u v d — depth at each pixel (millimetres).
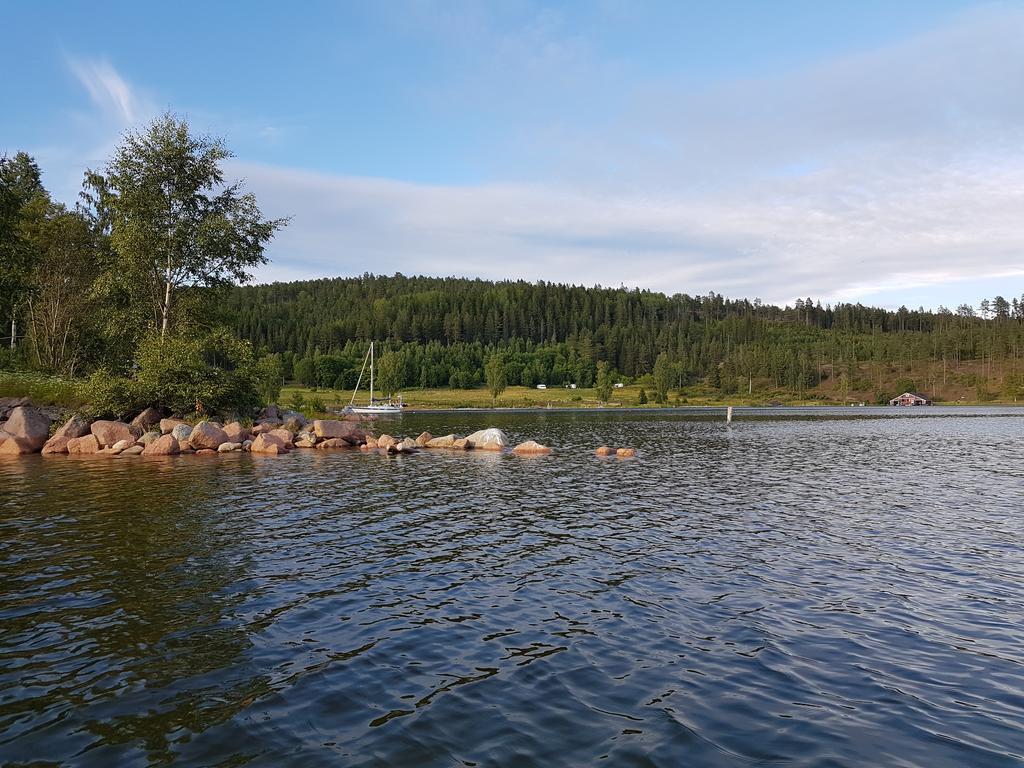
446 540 16844
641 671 8953
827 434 64062
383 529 18062
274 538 16594
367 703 7902
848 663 9273
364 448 43406
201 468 31109
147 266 46219
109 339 54594
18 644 9578
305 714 7602
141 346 45031
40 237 54188
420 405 149750
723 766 6566
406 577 13406
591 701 8031
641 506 22203
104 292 46219
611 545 16406
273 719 7469
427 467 33250
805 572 13984
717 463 36500
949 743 7082
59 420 44031
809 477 30375
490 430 45562
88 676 8539
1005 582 13281
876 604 11883
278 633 10180
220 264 48906
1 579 12688
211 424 40812
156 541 15945
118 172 46156
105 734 7090
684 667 9102
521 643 9945
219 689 8227
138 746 6844
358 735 7129
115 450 37938
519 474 30750
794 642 10055
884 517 20328
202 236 46469
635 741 7055
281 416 53156
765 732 7293
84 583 12516
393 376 151500
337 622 10727
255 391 47781
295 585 12688
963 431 68562
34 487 24562
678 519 19891
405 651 9555
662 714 7703
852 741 7102
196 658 9172
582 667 9070
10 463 33000
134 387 42688
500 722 7457
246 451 39938
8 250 44906
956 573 13945
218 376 45031
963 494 25203
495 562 14680
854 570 14156
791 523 19312
